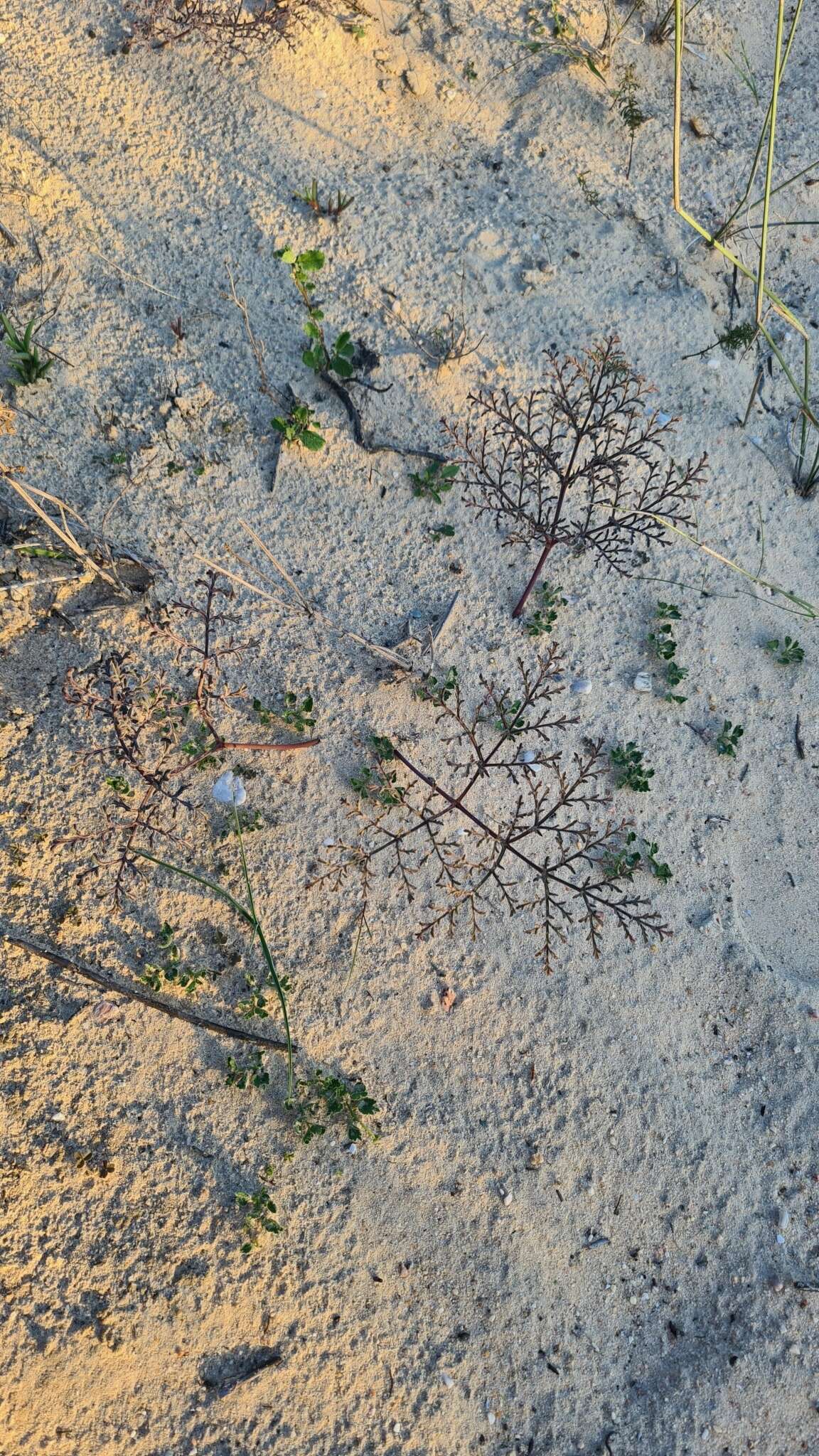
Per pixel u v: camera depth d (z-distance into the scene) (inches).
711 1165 124.0
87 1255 108.7
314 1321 111.9
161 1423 107.3
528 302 141.4
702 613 140.1
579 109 149.7
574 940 126.6
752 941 133.8
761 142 140.6
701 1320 120.3
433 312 138.2
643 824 131.8
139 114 138.5
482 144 146.6
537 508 134.1
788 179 155.6
